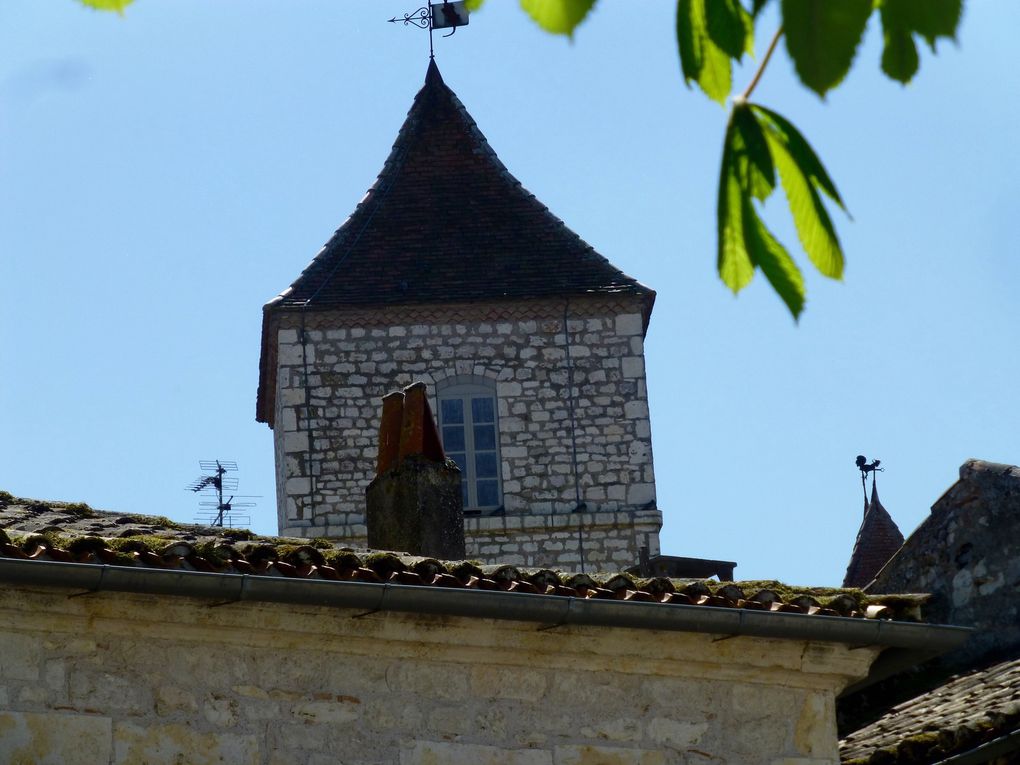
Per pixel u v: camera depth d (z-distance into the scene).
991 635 31.03
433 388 70.88
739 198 6.35
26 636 19.98
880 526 77.69
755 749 21.70
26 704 19.73
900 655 22.23
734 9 6.32
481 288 72.12
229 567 20.17
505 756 21.05
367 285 72.12
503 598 20.42
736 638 21.77
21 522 22.89
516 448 70.31
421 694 21.05
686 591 21.69
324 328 71.00
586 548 69.00
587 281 72.12
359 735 20.70
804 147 6.27
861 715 31.36
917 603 22.33
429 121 79.88
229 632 20.58
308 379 70.38
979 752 24.45
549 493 69.81
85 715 19.89
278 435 73.19
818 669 21.95
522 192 76.88
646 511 69.56
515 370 71.12
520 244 74.25
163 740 20.09
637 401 70.94
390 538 34.34
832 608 21.84
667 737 21.53
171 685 20.30
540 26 6.32
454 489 34.66
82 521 23.55
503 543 68.88
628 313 71.94
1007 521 31.36
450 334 71.31
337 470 69.50
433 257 73.62
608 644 21.52
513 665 21.41
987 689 28.00
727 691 21.91
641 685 21.70
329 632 20.77
